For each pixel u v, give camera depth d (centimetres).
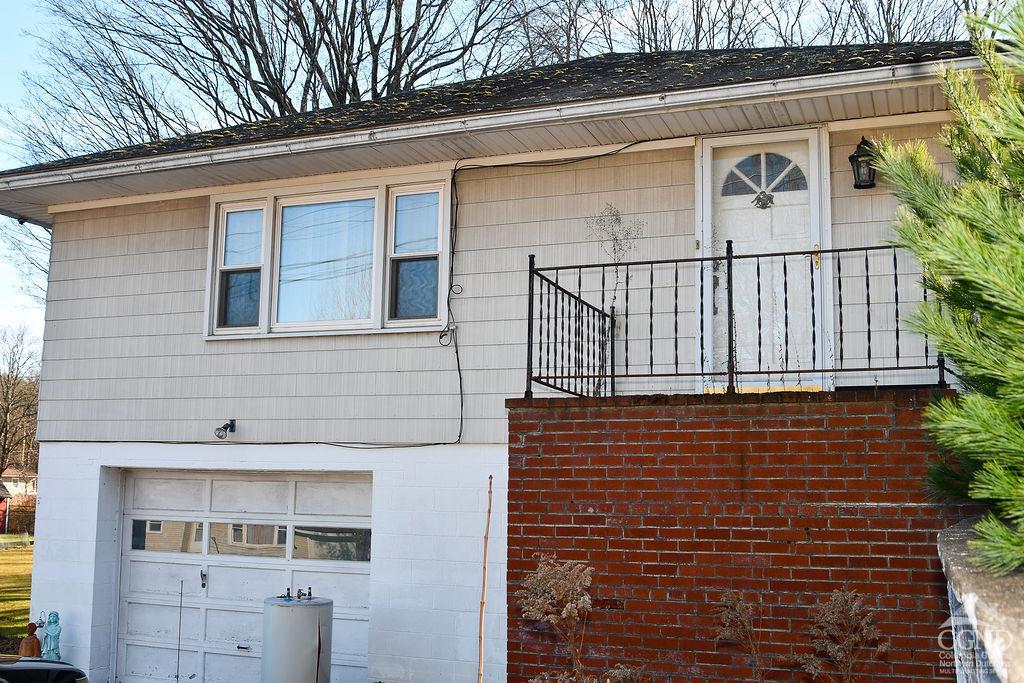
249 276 965
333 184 932
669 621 605
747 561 595
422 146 849
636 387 807
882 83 689
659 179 824
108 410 993
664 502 616
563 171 855
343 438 896
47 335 1032
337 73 2194
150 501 997
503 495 836
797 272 779
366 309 913
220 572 960
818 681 575
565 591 606
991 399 357
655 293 812
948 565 335
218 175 940
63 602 979
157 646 972
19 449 3972
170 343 979
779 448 598
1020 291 316
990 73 427
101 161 934
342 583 912
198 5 2177
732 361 623
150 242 1005
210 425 948
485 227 874
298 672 787
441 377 871
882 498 574
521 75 1107
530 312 682
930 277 443
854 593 561
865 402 583
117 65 2252
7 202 1046
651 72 913
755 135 794
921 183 431
